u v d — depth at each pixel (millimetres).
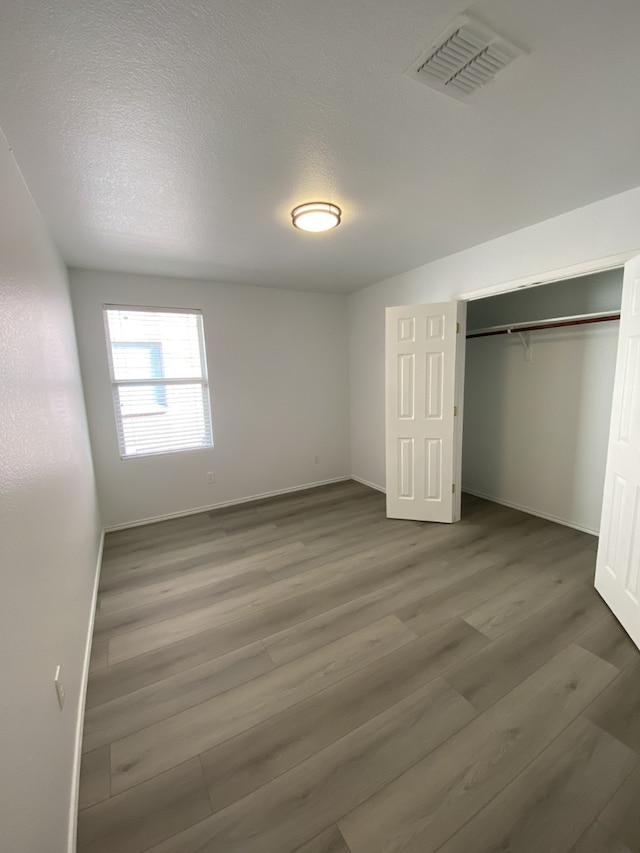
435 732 1470
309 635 2037
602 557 2250
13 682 901
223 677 1777
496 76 1245
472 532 3232
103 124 1407
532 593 2324
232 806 1234
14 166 1506
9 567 959
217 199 2055
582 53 1157
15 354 1183
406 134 1551
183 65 1145
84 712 1602
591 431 3070
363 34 1072
